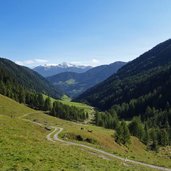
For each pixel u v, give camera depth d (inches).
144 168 2091.5
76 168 1322.6
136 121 6530.5
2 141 1657.2
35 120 5831.7
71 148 2164.1
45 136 3348.9
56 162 1366.9
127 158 2598.4
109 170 1469.0
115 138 4766.2
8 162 1204.5
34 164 1242.0
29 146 1673.2
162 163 2645.2
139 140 6058.1
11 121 3112.7
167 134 6481.3
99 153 2630.4
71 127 5364.2
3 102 6412.4
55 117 7613.2
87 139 3821.4
